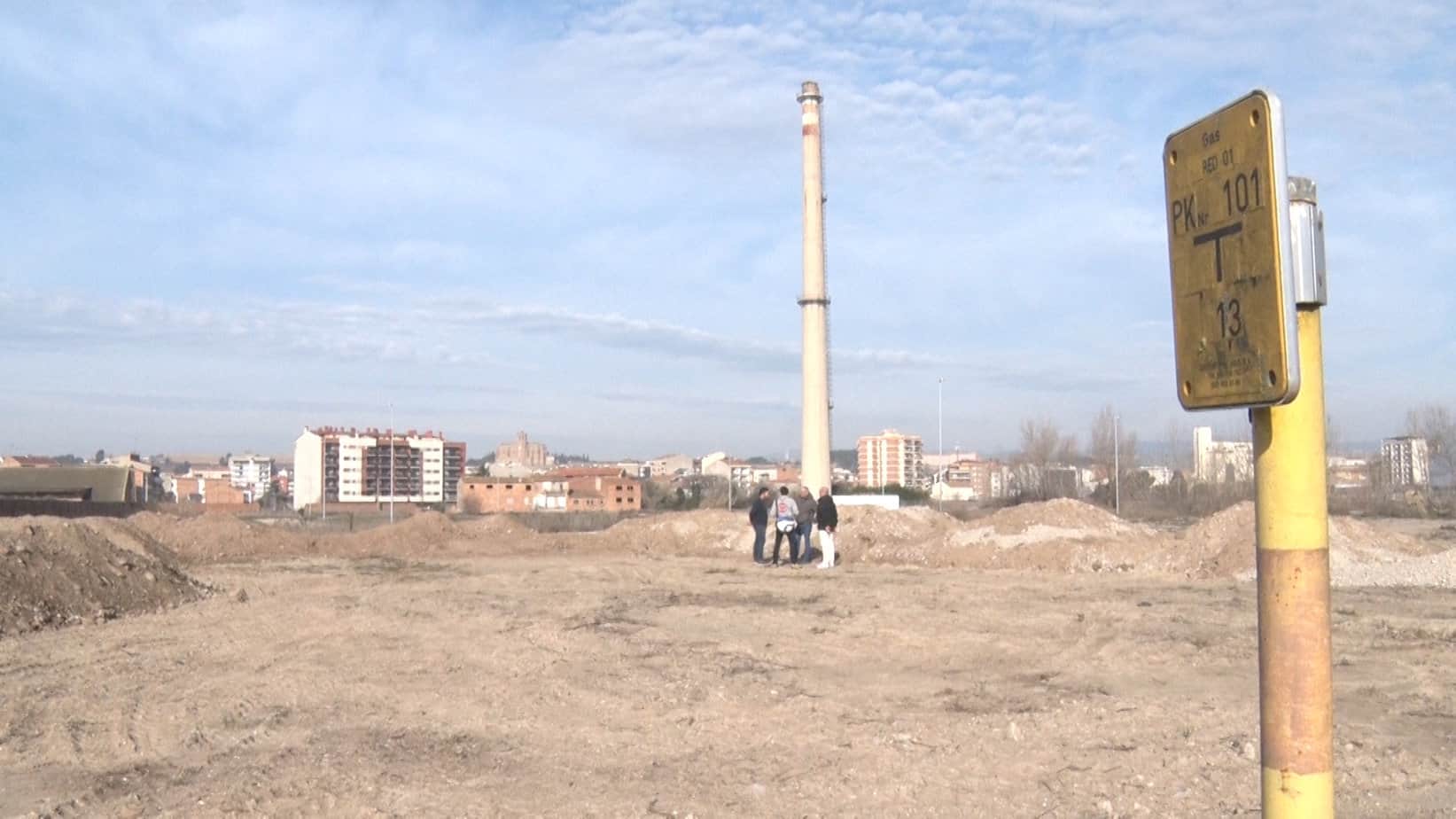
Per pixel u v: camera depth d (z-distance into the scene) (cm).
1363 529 2780
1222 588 2253
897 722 1002
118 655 1401
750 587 2302
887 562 3138
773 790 786
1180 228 353
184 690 1171
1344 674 1243
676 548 3656
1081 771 822
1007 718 1016
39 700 1118
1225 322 334
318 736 966
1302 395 322
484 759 884
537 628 1609
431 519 3809
